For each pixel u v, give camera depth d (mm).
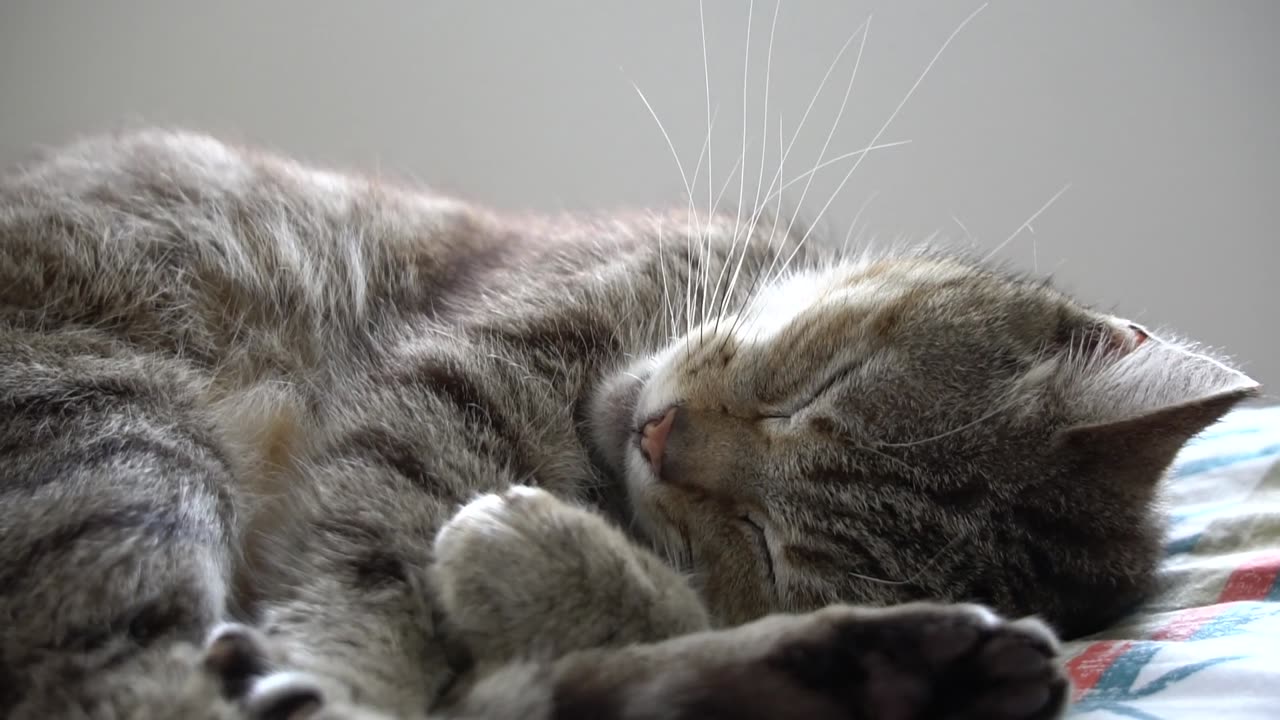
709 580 348
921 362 345
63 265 349
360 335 400
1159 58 634
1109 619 339
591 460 386
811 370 353
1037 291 387
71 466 291
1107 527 336
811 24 632
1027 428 336
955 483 328
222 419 339
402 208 439
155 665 252
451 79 663
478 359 371
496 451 354
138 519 280
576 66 658
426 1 657
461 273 427
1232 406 328
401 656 279
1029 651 245
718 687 242
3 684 254
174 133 454
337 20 657
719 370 363
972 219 646
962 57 635
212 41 656
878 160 643
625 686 247
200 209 387
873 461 333
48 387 312
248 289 386
